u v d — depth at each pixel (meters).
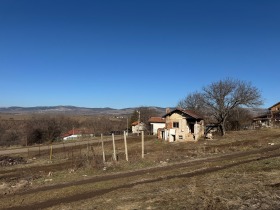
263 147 35.19
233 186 13.19
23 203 15.27
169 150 38.66
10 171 29.41
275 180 13.77
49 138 83.25
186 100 79.38
